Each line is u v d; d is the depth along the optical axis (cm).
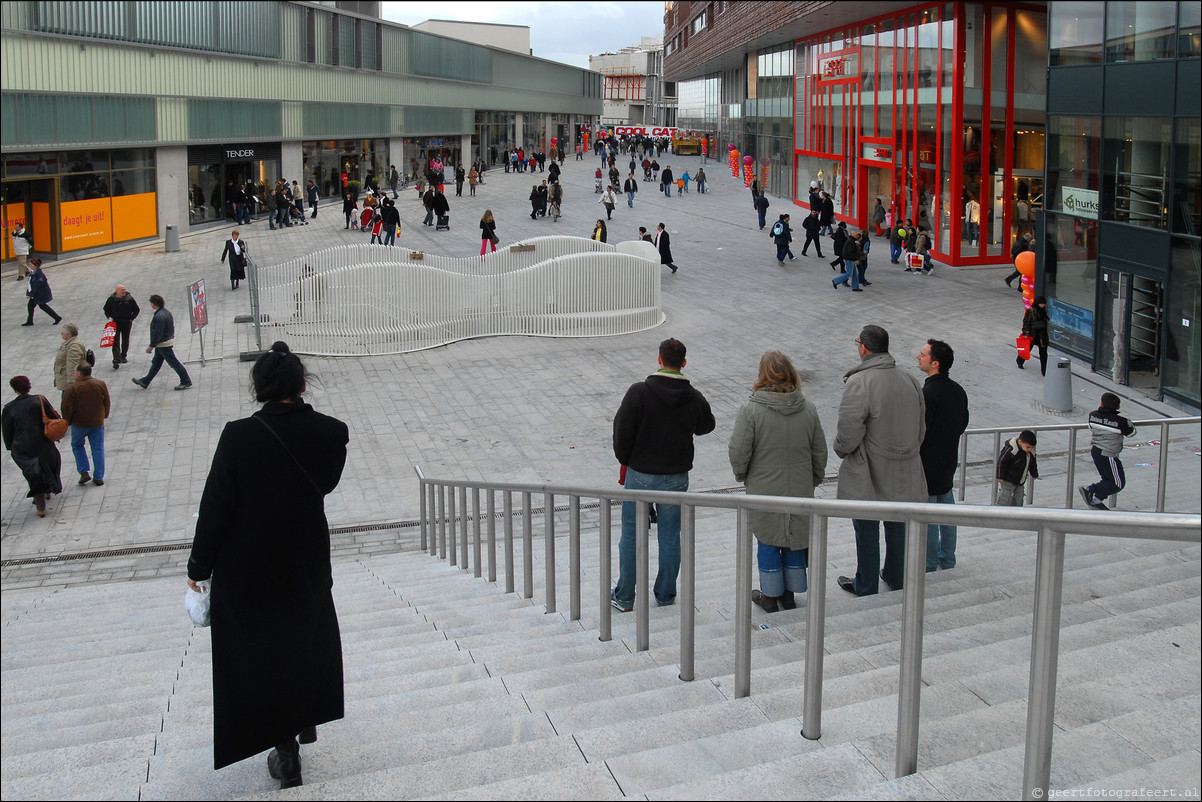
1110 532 251
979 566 479
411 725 425
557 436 1497
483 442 1471
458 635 630
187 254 3142
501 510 1245
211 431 1498
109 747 416
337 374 1838
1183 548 281
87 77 2909
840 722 361
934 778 289
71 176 2962
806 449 591
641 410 614
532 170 6316
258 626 357
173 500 1248
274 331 1961
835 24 3644
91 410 1276
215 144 3653
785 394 585
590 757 357
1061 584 268
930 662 390
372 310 1989
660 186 5519
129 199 3231
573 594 638
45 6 2727
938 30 2961
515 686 483
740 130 6041
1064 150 1988
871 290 2589
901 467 603
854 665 442
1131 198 1767
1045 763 270
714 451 1434
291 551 359
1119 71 1789
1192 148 1608
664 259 2798
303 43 4247
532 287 2119
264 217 4075
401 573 980
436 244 3375
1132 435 961
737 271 2880
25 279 2681
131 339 2059
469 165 6469
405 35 5300
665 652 521
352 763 379
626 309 2178
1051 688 269
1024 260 1917
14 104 2623
